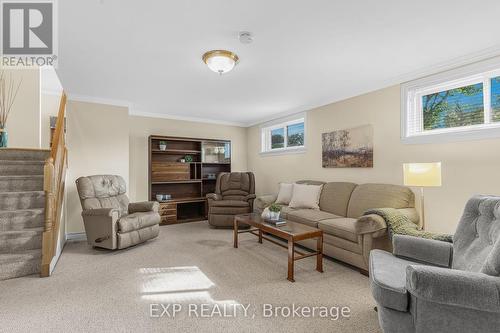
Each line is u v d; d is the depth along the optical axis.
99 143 4.37
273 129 5.97
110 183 4.12
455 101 2.90
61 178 3.39
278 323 1.86
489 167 2.54
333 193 3.92
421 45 2.50
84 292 2.31
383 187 3.32
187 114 5.62
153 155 5.48
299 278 2.63
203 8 1.92
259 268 2.88
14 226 2.84
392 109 3.40
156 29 2.20
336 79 3.46
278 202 4.56
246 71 3.16
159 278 2.61
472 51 2.62
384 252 2.07
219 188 5.52
